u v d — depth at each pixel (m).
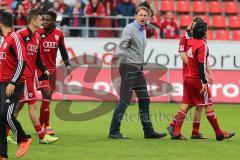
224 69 41.94
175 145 24.42
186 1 51.88
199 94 25.28
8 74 20.88
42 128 24.92
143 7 25.67
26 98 23.97
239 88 41.81
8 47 20.66
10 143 24.62
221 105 40.72
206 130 29.28
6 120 20.59
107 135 27.19
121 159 21.39
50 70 27.00
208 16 50.75
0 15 20.92
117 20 45.59
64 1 49.16
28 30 23.80
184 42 25.41
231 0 52.41
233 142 25.39
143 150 23.19
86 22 44.47
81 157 21.69
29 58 23.88
